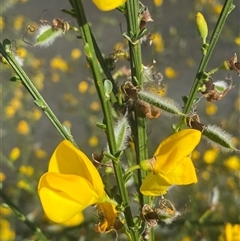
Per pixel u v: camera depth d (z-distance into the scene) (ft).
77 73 2.95
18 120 2.75
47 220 1.49
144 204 0.83
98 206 0.81
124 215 0.83
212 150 1.98
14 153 1.75
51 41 0.82
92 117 2.52
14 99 2.64
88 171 0.75
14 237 2.03
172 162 0.76
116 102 0.85
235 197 2.08
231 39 2.51
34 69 2.75
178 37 2.58
